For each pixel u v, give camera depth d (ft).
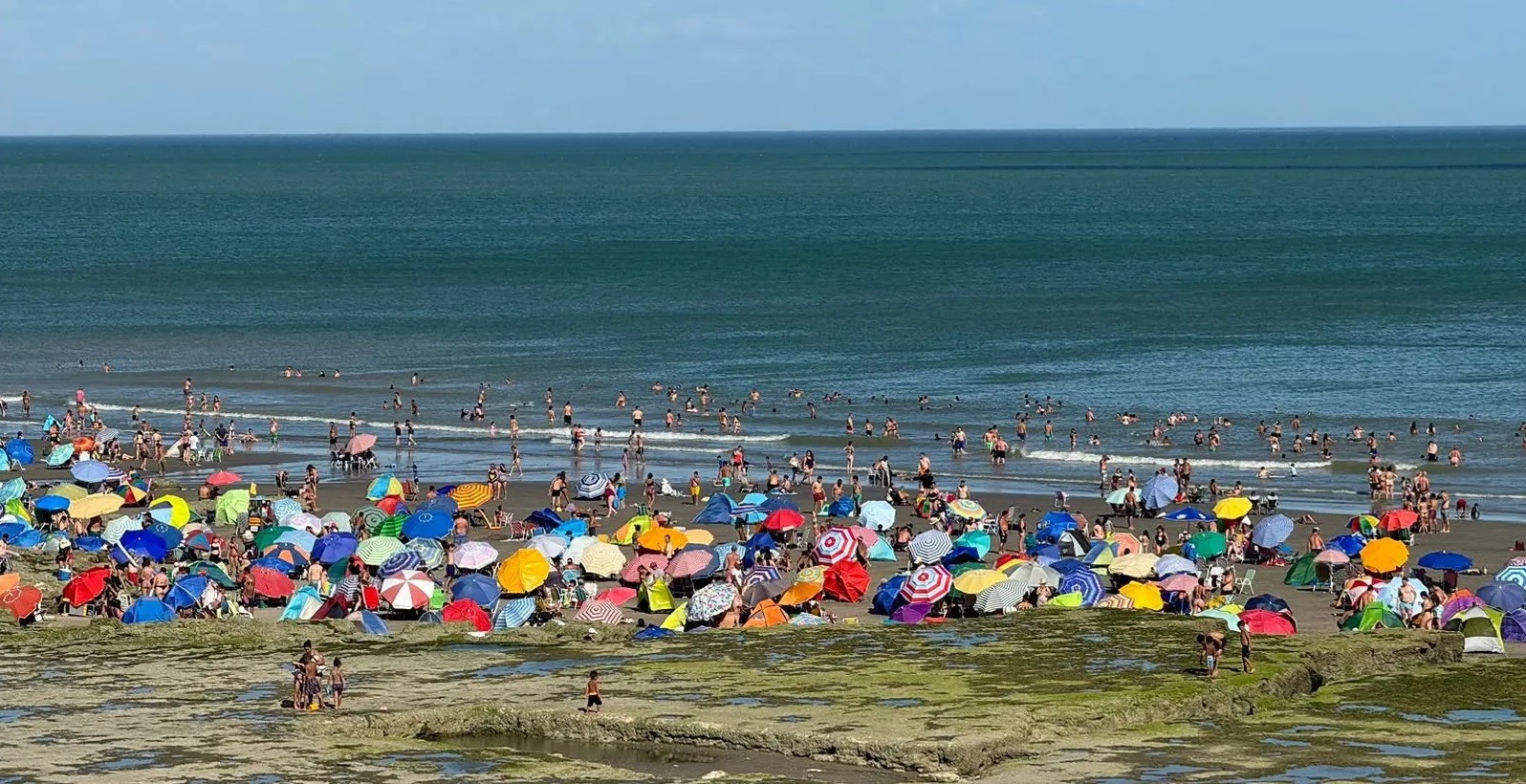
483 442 315.99
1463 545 220.02
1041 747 126.31
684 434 318.45
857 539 208.03
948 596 178.91
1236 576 206.28
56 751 125.90
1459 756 121.90
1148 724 132.98
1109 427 317.42
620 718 132.77
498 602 180.65
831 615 177.37
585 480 258.16
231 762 123.34
